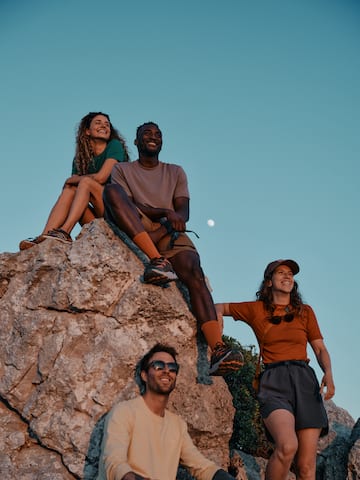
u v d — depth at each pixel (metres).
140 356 4.48
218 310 4.73
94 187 5.18
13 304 4.69
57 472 4.28
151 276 4.47
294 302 4.68
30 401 4.45
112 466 3.68
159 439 4.00
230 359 4.30
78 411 4.36
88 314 4.56
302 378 4.45
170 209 4.98
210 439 4.59
